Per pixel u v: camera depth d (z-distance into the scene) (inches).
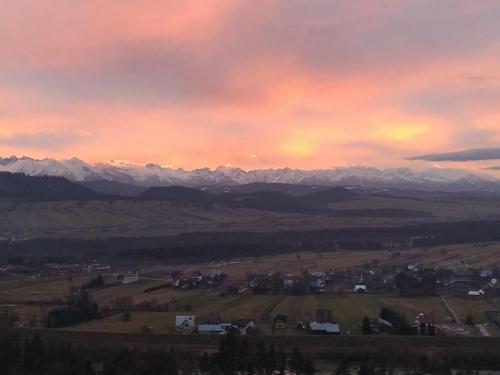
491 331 7352.4
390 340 6983.3
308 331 7347.4
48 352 5777.6
